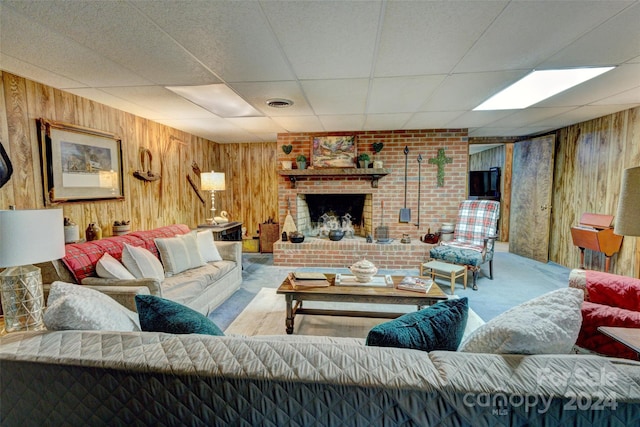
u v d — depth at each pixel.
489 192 7.20
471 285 3.71
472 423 0.84
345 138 4.69
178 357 0.97
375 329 1.12
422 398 0.85
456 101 3.12
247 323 2.71
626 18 1.62
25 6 1.46
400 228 4.74
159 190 4.07
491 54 2.05
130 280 2.13
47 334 1.10
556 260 4.79
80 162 2.83
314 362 0.93
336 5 1.48
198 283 2.69
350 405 0.87
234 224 4.85
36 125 2.46
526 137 5.40
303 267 4.58
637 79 2.53
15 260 1.43
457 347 1.23
